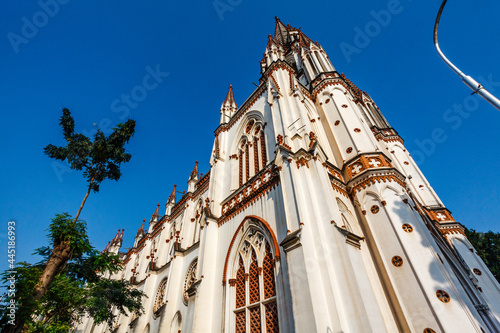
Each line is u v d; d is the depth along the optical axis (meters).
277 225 12.83
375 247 12.97
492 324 14.56
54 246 12.96
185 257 24.42
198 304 14.20
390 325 10.71
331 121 19.61
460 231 21.38
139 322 24.12
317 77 22.92
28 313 10.63
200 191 29.19
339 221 11.06
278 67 20.25
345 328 8.23
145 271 32.91
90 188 15.95
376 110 32.78
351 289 8.87
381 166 15.26
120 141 17.81
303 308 8.91
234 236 15.81
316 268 9.61
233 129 24.08
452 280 11.61
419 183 24.77
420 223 13.20
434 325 9.90
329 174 14.87
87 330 35.50
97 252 16.44
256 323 11.95
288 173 12.84
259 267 13.16
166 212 35.19
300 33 34.41
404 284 11.28
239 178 20.20
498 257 36.75
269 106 19.08
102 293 16.70
